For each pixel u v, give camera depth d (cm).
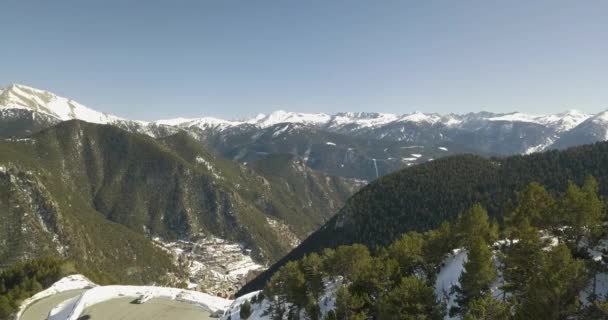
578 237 6147
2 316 10638
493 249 7606
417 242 8381
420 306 5622
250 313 9456
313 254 8744
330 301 8150
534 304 4484
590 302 4903
